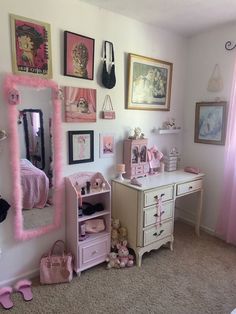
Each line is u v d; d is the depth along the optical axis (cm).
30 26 188
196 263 239
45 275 205
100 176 242
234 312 119
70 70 212
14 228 200
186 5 218
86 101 226
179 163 325
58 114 209
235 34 260
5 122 187
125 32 245
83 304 185
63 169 223
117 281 211
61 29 204
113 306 183
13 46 183
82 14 214
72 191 215
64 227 230
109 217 234
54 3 198
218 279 216
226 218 277
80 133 228
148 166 273
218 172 290
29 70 192
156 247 246
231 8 223
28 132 198
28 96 195
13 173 193
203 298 193
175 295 196
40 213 214
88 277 216
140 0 209
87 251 220
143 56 261
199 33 290
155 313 177
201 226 312
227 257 249
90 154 238
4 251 200
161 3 214
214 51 280
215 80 281
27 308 181
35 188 209
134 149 257
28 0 185
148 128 284
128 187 235
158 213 240
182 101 316
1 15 176
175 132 305
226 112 275
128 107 258
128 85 254
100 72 234
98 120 240
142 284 208
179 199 335
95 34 225
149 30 264
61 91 208
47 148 210
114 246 243
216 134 286
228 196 273
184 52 304
